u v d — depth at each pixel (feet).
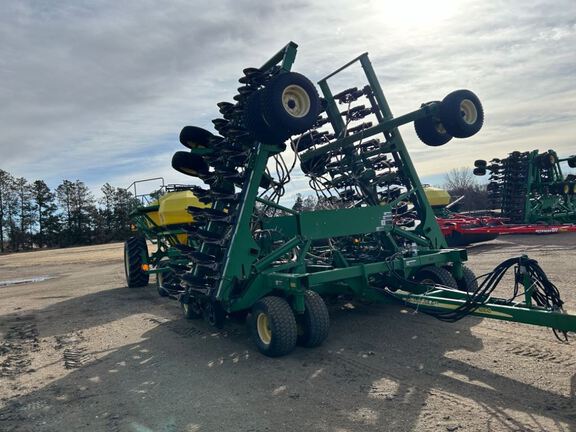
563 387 12.03
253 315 17.12
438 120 20.76
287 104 17.01
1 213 234.99
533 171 54.39
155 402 13.17
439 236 22.95
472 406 11.30
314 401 12.34
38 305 32.27
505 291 24.27
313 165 25.18
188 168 23.21
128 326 23.25
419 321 19.53
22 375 16.57
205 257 18.92
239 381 14.29
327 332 16.67
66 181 241.96
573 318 11.84
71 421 12.33
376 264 18.49
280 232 19.45
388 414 11.23
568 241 44.70
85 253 115.96
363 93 23.24
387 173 23.13
